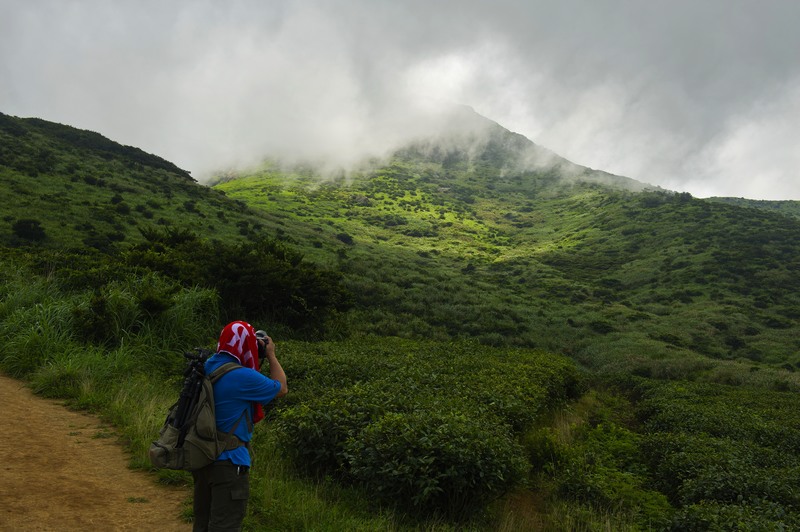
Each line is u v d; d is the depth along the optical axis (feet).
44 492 15.76
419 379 37.88
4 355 31.83
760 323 220.02
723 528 21.15
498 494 21.90
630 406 79.41
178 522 15.16
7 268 45.65
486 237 526.57
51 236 147.74
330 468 22.81
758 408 69.26
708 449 36.99
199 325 45.80
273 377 11.95
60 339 34.19
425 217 599.98
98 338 37.24
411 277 236.63
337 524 16.61
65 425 23.06
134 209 202.59
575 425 47.57
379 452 20.35
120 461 19.57
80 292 45.83
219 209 258.78
